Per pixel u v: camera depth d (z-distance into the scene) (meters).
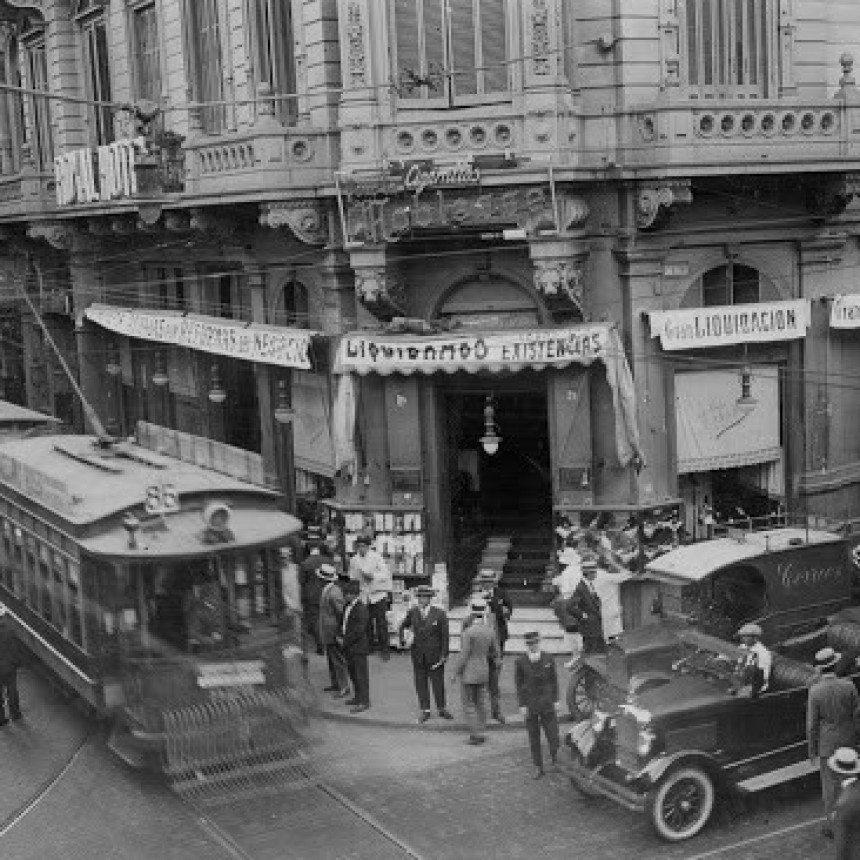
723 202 19.80
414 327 19.73
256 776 14.25
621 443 18.91
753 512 20.95
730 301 20.27
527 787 14.38
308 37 20.45
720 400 20.28
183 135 24.06
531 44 18.48
